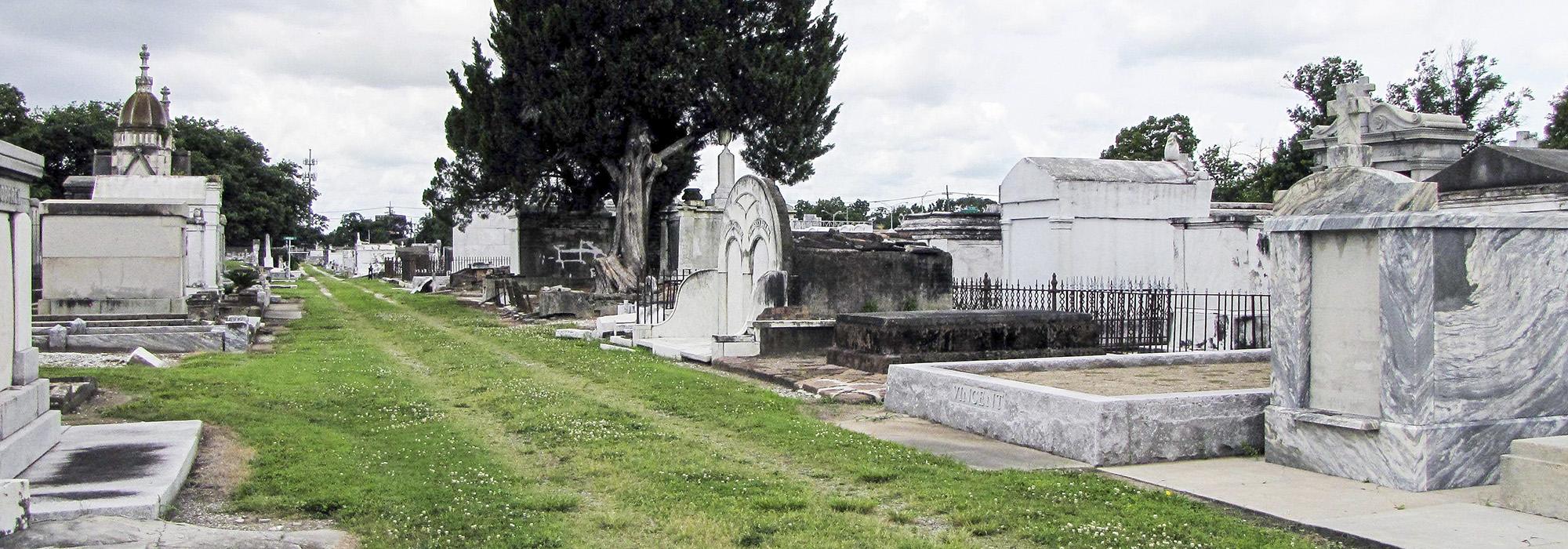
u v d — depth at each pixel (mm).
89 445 8875
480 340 22625
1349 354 8578
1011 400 10148
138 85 35406
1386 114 23328
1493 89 40312
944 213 32969
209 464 8734
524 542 6785
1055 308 21484
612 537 7000
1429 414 7969
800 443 9984
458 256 50875
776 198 18344
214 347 19016
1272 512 7266
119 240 20219
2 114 52406
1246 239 20188
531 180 34719
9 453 7699
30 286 9211
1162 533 6785
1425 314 7984
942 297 19375
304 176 90812
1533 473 7102
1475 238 8156
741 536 6887
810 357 17672
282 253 110188
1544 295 8438
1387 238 8148
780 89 32844
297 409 12023
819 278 18375
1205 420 9344
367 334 24359
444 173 38406
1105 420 8977
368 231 150625
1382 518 7008
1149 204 27297
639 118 34125
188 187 31344
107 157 34844
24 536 6035
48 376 12734
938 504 7695
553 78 32875
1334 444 8508
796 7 34219
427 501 7793
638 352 19766
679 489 8227
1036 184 27344
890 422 11406
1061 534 6797
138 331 18562
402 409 12344
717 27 33406
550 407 12391
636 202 34531
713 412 12016
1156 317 19828
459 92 35250
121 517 6789
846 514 7496
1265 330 19531
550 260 42125
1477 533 6605
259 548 6230
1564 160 17531
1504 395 8250
